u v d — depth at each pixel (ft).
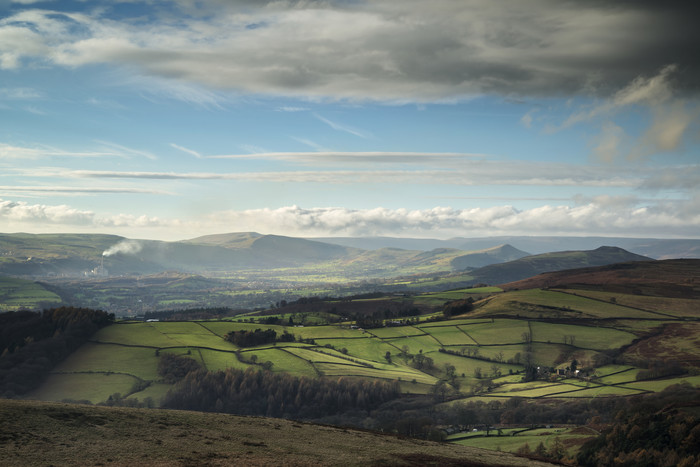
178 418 215.72
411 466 184.75
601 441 372.79
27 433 166.91
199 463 161.79
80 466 148.46
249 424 225.56
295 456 181.16
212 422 218.38
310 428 238.48
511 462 223.92
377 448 210.79
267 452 182.19
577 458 361.92
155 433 188.65
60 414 190.80
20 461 145.48
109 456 159.43
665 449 329.72
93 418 193.98
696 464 297.12
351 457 188.34
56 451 157.17
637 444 348.38
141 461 158.20
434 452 220.02
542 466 224.74
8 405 191.93
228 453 175.73
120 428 188.44
